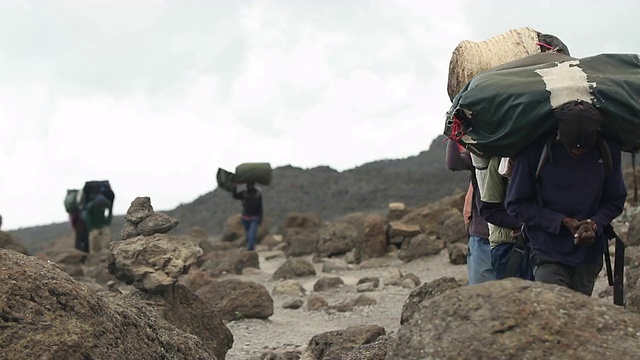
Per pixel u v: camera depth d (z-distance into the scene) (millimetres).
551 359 3217
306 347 8383
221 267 17031
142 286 7863
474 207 5734
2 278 4422
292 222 25922
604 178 4645
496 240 5445
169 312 7762
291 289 13398
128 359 4625
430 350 3336
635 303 6477
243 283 11070
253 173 18625
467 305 3408
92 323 4535
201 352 5461
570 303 3406
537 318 3330
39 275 4539
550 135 4578
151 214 8109
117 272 8000
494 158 5074
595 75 4586
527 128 4559
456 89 5488
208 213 42156
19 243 21453
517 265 5000
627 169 19703
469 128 4742
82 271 18000
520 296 3408
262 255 20812
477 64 5336
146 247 7930
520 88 4598
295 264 15602
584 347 3252
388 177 42781
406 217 17438
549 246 4688
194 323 7875
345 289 13391
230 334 8109
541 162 4605
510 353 3234
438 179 41094
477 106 4664
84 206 23406
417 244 15930
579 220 4605
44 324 4344
